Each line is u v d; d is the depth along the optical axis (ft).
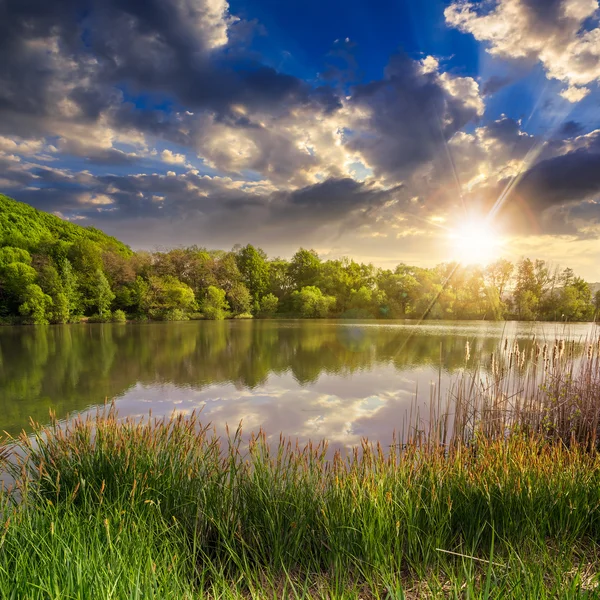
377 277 215.92
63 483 12.33
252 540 10.97
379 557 9.56
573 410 20.13
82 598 6.66
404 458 13.35
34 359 58.08
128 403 33.86
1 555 8.12
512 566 8.39
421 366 52.01
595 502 11.37
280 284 229.45
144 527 9.65
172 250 194.90
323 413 30.07
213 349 69.21
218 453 13.66
